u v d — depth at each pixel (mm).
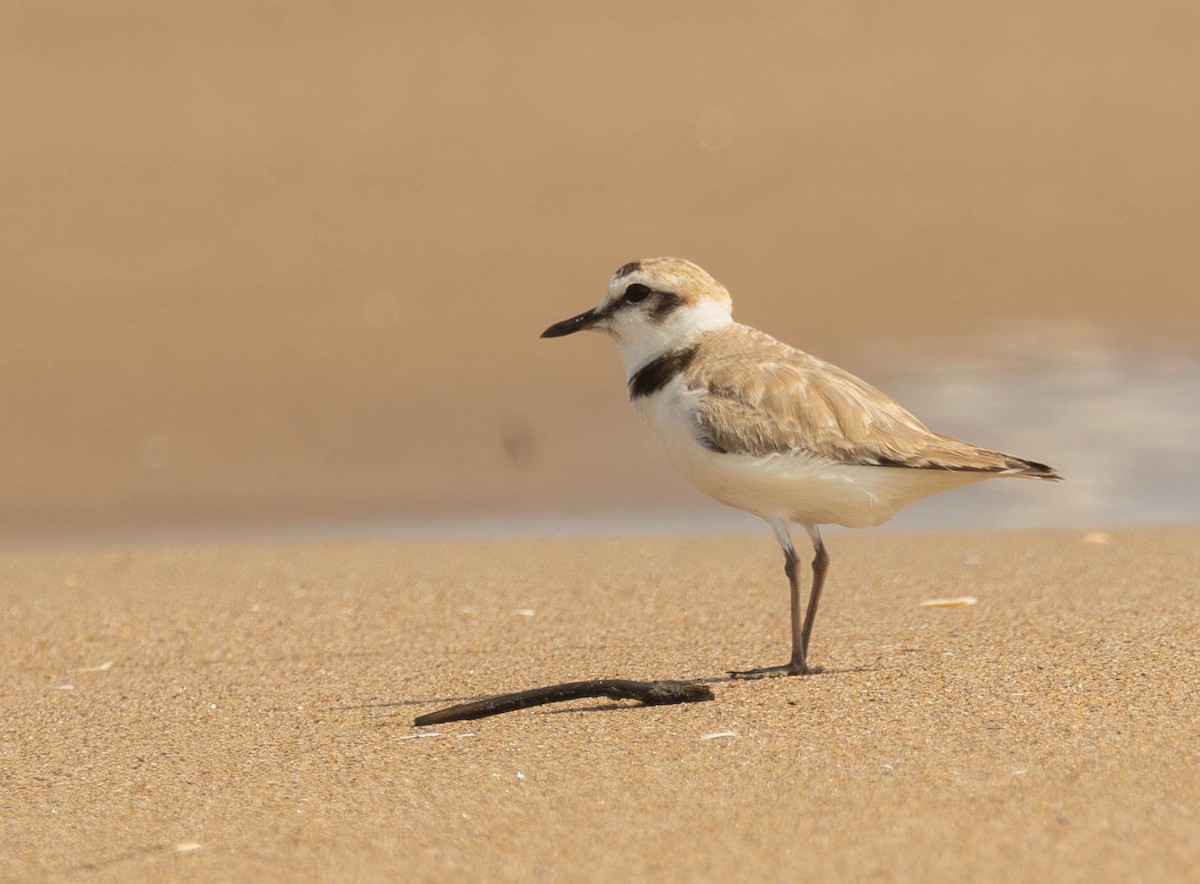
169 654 11617
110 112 33000
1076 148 30688
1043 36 36844
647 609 12477
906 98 33500
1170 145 30578
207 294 24812
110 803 8102
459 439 19359
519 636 11703
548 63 35688
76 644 12008
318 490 17969
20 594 13812
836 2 39312
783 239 26609
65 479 18422
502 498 17516
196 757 8906
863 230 27000
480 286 24828
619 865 6652
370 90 34250
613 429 19641
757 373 10078
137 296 24797
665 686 9250
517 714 9250
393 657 11219
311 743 9016
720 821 7102
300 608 12898
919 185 29047
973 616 11531
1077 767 7496
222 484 18156
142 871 7016
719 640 11352
